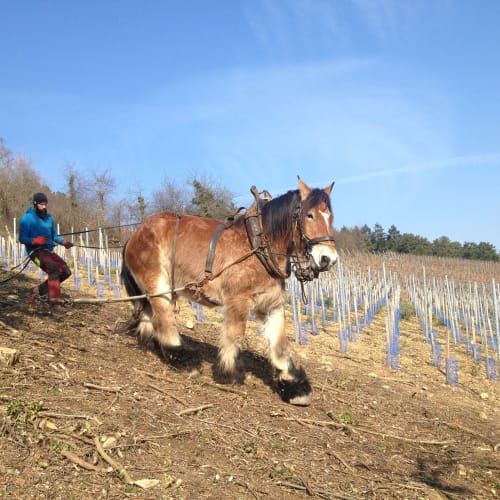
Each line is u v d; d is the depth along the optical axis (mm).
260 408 4617
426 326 10359
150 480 3041
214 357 6070
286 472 3500
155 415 3947
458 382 7168
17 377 4035
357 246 47625
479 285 22953
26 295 7133
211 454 3562
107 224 25453
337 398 5375
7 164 26844
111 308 7320
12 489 2729
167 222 5262
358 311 13898
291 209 4594
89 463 3104
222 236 4887
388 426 4883
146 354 5434
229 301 4750
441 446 4625
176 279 5133
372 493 3459
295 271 4621
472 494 3744
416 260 36469
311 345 8148
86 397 3980
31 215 5637
